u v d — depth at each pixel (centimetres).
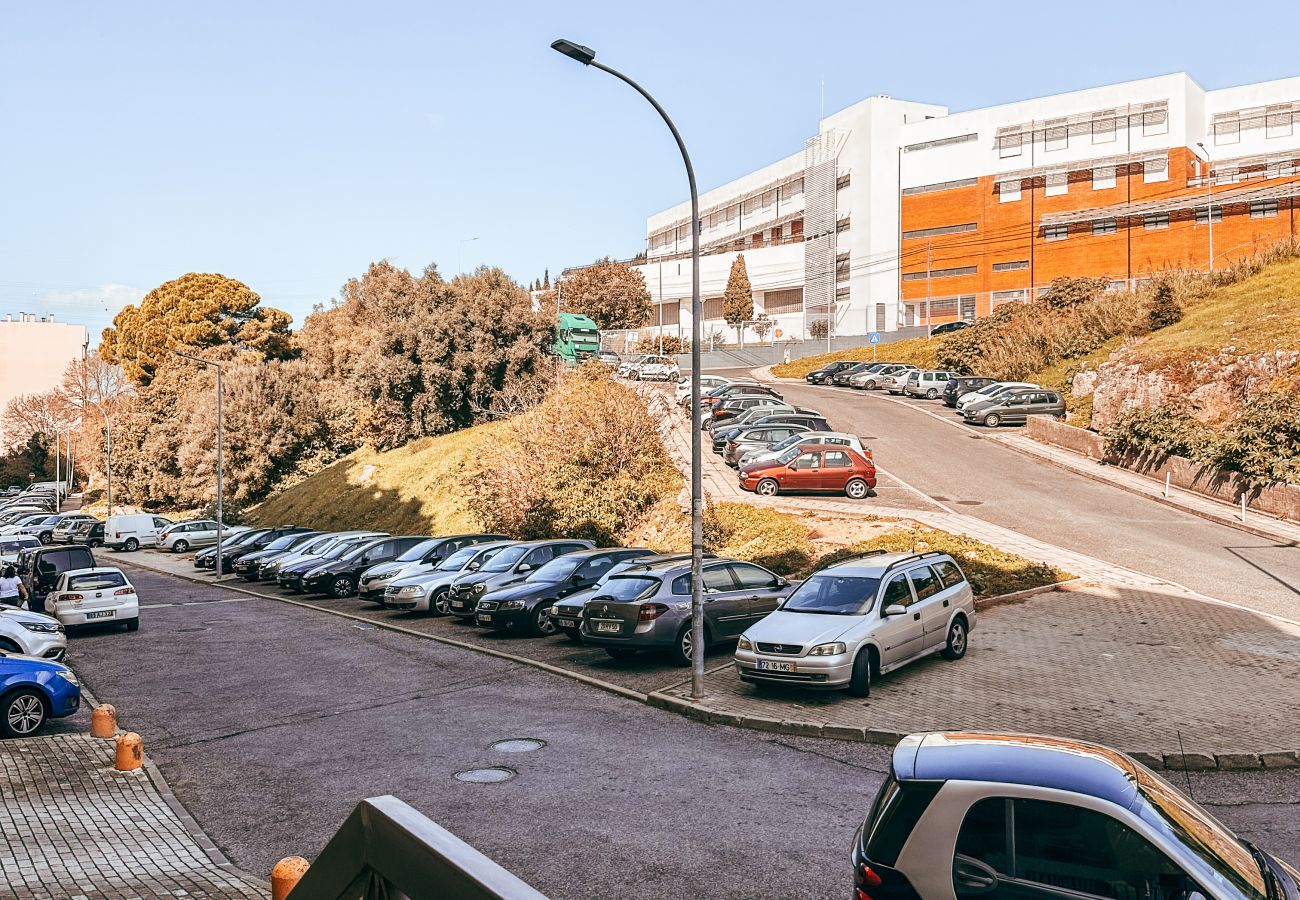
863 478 2911
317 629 2200
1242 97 7106
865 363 6078
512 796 977
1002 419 4253
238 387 5625
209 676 1664
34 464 10750
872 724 1207
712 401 4275
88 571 2238
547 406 3164
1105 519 2584
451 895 246
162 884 776
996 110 7412
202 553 4031
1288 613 1700
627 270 9181
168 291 7812
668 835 859
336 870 305
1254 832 857
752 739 1192
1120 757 602
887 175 7919
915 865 540
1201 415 3206
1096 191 7006
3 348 11744
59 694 1301
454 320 4788
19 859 834
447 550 2647
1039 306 5512
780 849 823
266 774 1085
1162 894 493
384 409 4928
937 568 1540
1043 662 1466
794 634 1334
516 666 1672
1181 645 1522
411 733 1242
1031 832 527
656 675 1550
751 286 9262
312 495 4953
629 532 2825
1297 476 2545
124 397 8244
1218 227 6494
